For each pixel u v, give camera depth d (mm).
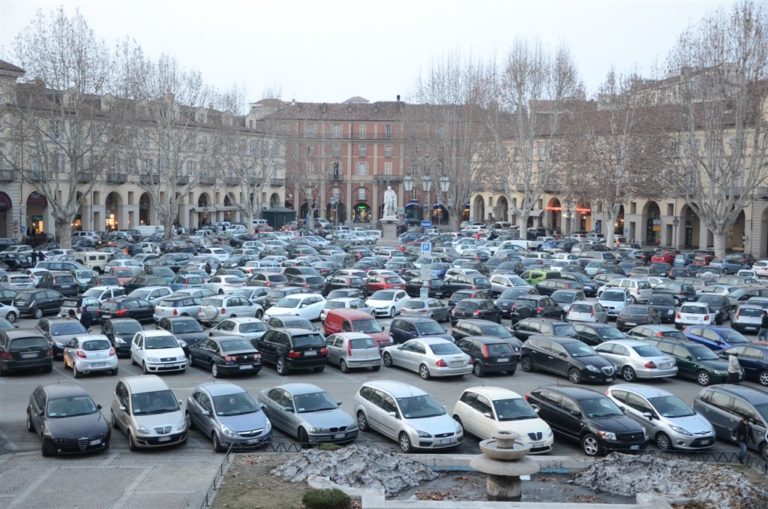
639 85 70688
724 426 21234
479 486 16859
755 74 58219
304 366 27953
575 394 20891
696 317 38125
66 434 18703
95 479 17031
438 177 94812
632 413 21203
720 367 27422
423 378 27688
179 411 20266
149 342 28375
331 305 38750
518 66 79250
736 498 15578
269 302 41094
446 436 19391
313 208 120125
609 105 75000
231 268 53406
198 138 93938
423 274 40188
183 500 15633
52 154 69438
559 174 83062
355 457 17391
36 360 27531
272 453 18812
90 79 61438
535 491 16703
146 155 77000
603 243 79000
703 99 61031
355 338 29031
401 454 18094
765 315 38000
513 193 114250
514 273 53438
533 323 32719
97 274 51125
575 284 46062
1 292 40469
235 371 27094
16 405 23797
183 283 46438
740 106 58938
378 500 14625
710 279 50938
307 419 20047
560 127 83062
